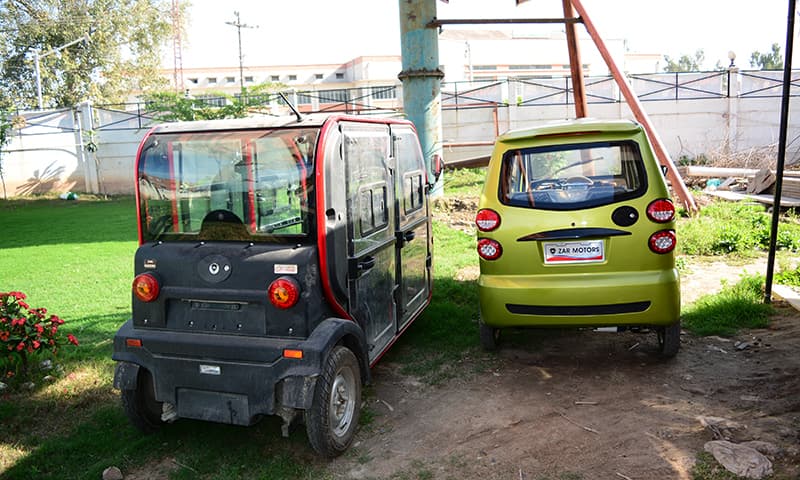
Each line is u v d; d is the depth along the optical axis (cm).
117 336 436
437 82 1273
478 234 537
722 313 642
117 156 2938
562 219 507
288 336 407
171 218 443
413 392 516
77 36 4422
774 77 2553
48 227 1752
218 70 7038
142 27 4691
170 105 2409
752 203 1301
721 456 372
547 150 523
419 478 387
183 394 423
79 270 1084
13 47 4362
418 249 626
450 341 624
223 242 431
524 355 582
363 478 393
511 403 482
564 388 504
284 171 419
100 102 4484
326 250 415
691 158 2608
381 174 519
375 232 502
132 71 4694
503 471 387
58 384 564
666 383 499
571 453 402
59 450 445
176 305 432
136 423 449
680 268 841
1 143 2683
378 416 477
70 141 2909
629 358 559
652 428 424
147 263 435
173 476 405
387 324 533
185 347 418
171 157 441
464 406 483
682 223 1098
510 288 516
